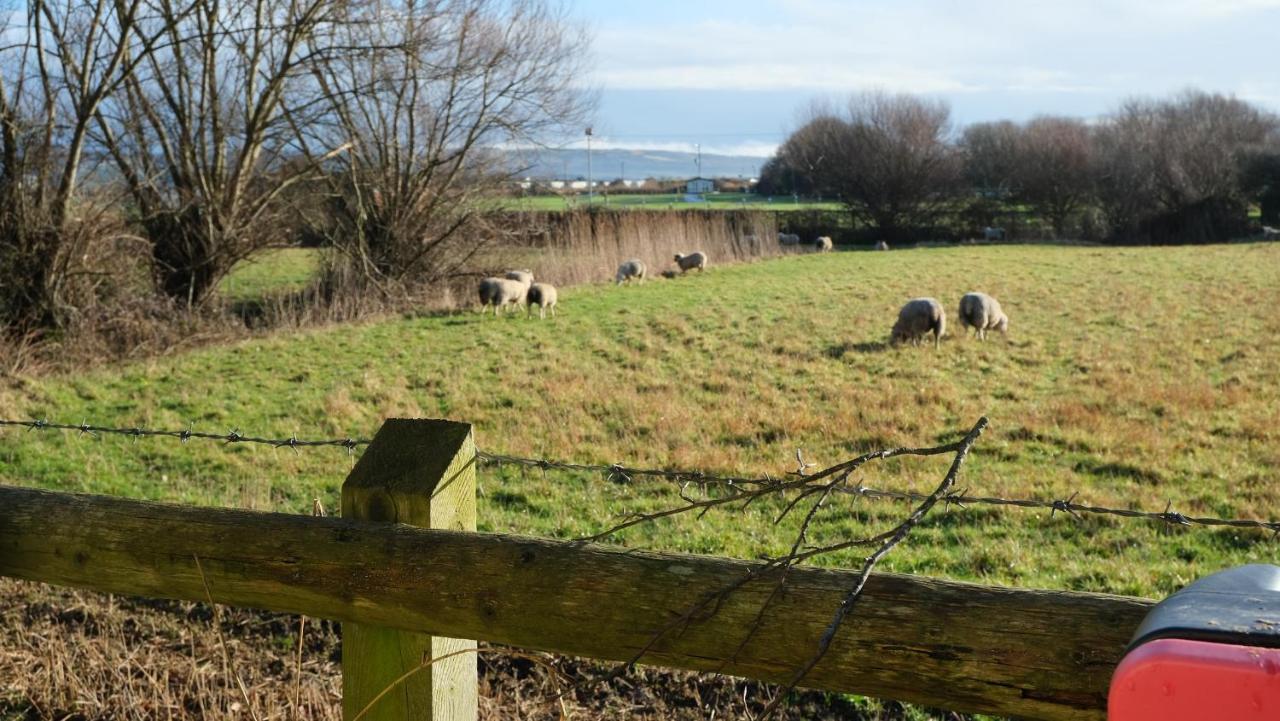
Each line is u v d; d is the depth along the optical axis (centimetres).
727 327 2214
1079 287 2941
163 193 2386
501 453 1200
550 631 246
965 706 209
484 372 1750
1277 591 165
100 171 2242
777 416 1348
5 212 1994
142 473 1123
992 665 204
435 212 2989
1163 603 173
